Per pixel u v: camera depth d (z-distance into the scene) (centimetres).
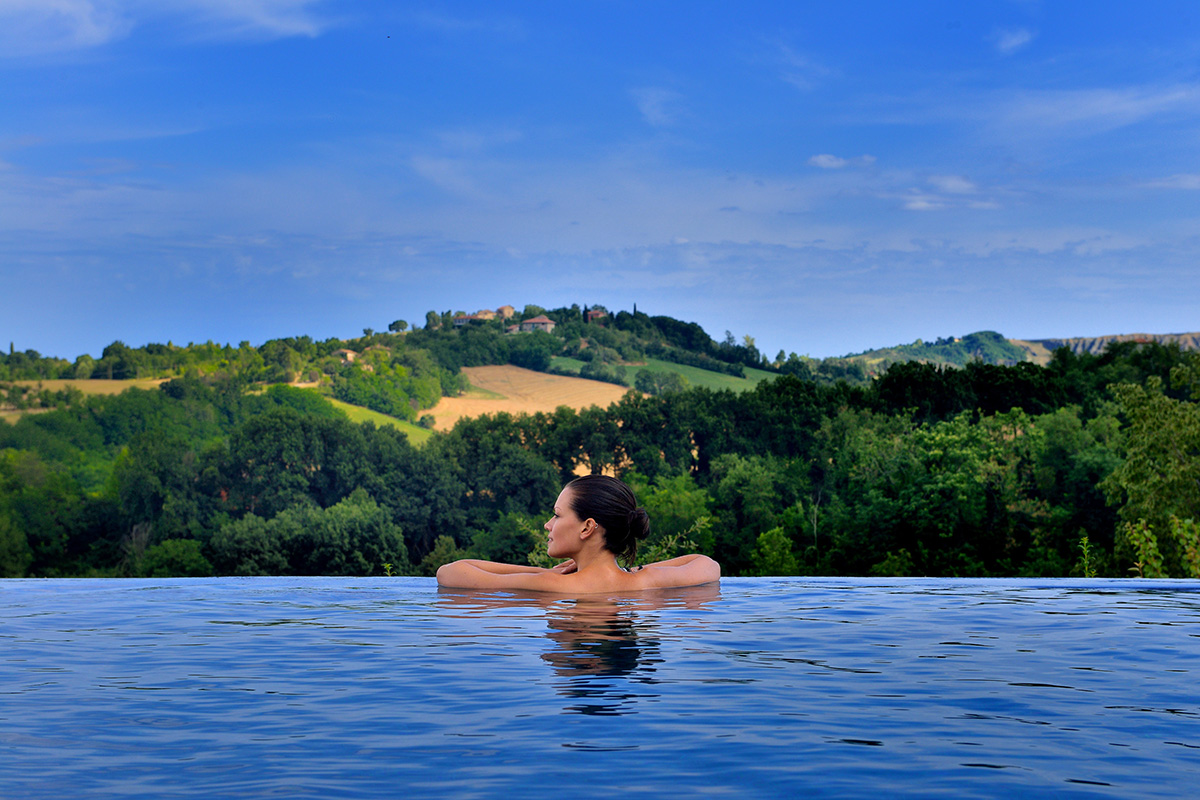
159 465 6069
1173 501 2798
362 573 5772
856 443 5222
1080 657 213
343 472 5991
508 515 5916
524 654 215
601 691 170
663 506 5309
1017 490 4591
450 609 314
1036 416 5053
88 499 6147
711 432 5972
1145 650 225
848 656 213
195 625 278
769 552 4812
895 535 4547
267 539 5766
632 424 6131
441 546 5903
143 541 5981
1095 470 4403
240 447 6034
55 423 6544
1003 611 319
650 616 292
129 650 226
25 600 369
